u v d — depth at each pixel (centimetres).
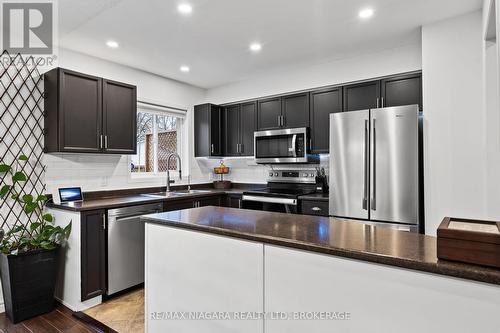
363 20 265
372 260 112
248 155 439
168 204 340
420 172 285
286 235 142
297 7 242
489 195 229
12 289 242
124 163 371
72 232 269
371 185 288
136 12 247
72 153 305
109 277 281
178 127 469
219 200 416
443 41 263
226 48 325
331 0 232
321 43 313
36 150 293
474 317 95
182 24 269
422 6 241
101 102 312
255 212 207
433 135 265
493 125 228
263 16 257
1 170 254
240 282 149
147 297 191
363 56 346
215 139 459
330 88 365
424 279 104
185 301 171
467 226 108
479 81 247
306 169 415
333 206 311
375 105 333
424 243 127
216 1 231
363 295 116
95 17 255
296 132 380
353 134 300
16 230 261
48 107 292
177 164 464
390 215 279
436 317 102
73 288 266
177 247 176
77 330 233
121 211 291
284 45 318
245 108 443
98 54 337
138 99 391
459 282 98
